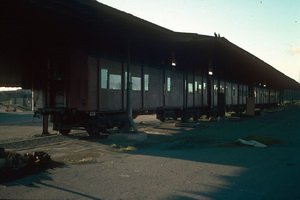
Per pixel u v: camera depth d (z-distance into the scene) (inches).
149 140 449.1
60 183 209.8
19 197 178.4
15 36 358.3
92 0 286.7
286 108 2113.7
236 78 1316.4
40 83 468.4
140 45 565.9
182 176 231.1
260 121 867.4
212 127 674.8
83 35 439.2
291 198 177.5
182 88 819.4
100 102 494.6
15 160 249.8
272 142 417.7
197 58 767.7
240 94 1387.8
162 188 199.0
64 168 256.1
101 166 265.3
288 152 338.6
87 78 463.2
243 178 224.2
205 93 971.3
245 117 1056.8
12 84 406.3
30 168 253.0
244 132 564.7
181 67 812.6
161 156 316.2
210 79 994.1
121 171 247.1
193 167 262.2
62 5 286.5
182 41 544.1
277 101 2496.3
